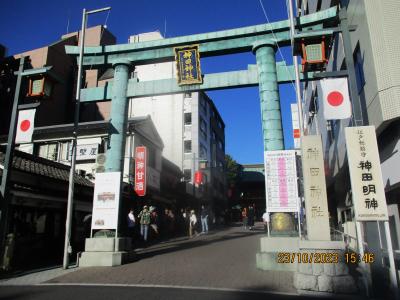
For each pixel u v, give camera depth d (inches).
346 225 544.4
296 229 420.5
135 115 1593.3
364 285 297.1
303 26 489.1
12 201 490.9
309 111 1023.0
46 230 565.6
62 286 329.7
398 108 359.6
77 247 636.7
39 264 494.0
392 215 452.4
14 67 483.5
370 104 413.4
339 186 748.6
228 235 900.6
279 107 463.2
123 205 797.9
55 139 892.0
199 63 513.7
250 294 284.8
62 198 594.9
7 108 1050.1
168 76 1504.7
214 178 1877.5
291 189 417.4
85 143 863.7
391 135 395.9
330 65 668.1
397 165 381.7
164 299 267.4
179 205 1245.7
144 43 539.8
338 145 644.7
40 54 1261.1
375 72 384.8
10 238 436.1
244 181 2463.1
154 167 1005.2
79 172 755.4
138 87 534.6
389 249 282.5
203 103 1744.6
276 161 428.5
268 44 486.0
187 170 1514.5
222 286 318.0
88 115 1363.2
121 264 446.6
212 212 1717.5
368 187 298.2
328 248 300.4
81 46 531.2
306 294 285.7
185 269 404.2
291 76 487.5
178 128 1561.3
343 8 358.6
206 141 1754.4
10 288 324.8
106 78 1355.8
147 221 732.7
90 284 337.4
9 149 421.4
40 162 628.1
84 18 542.6
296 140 930.1
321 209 323.9
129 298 271.6
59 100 1291.8
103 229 477.7
